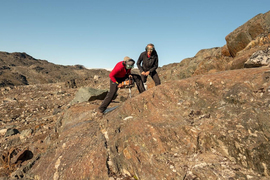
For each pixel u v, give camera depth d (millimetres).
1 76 163000
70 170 3359
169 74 16016
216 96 3633
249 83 3344
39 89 29047
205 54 13883
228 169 2475
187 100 3930
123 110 4355
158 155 2971
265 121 2613
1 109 16266
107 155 3342
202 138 3043
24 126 10367
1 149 7152
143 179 2789
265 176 2299
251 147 2496
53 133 6008
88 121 4992
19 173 4254
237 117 2986
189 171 2572
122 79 4832
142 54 5133
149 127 3445
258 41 6477
